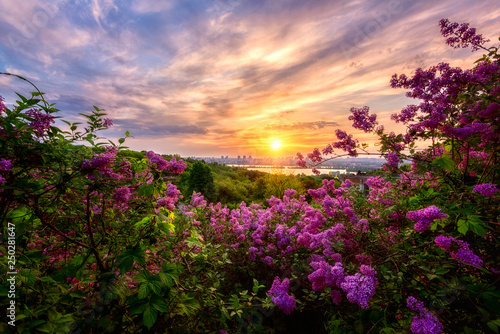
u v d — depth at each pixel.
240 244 4.21
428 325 1.51
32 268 1.79
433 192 2.28
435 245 2.04
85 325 1.74
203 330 2.48
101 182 1.85
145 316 1.61
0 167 1.43
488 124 2.19
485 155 2.53
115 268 1.98
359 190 3.59
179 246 2.87
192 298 2.21
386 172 3.03
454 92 2.58
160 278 1.79
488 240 1.99
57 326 1.49
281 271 3.81
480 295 1.50
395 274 2.18
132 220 2.23
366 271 1.90
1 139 1.43
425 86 2.73
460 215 1.77
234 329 2.84
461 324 1.75
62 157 1.68
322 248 3.19
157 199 2.48
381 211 3.06
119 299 2.00
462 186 2.21
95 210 2.41
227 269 3.87
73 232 2.53
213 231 4.40
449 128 2.18
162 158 2.10
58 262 2.37
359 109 2.81
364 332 1.97
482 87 2.55
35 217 1.83
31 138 1.57
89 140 1.83
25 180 1.61
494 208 2.01
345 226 3.10
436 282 1.92
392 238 2.79
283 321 3.27
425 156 2.73
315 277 2.38
